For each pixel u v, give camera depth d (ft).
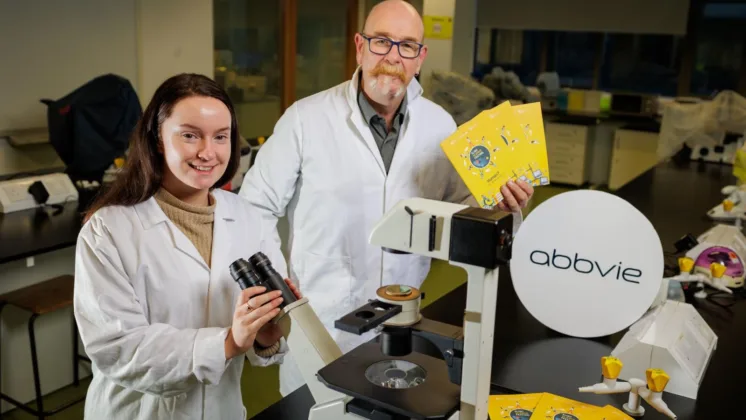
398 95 6.43
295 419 4.54
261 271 4.02
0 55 11.56
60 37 12.41
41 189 10.30
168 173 4.53
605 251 5.67
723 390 5.03
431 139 7.07
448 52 16.66
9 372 9.51
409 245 3.20
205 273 4.67
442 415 3.03
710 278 7.17
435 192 7.20
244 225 5.02
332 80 20.77
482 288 3.03
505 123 5.75
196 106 4.17
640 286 5.60
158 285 4.45
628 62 25.90
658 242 5.49
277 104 18.84
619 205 5.57
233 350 4.09
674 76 25.05
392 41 6.16
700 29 23.90
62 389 10.24
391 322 3.35
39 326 9.75
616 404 4.80
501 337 5.91
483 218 2.99
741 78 23.77
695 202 11.62
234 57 17.35
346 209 6.81
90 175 10.85
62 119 10.48
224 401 4.88
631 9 24.03
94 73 13.12
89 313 4.23
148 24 13.80
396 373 3.41
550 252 5.86
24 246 8.54
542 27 25.64
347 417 3.43
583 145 23.43
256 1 17.60
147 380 4.21
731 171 14.53
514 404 4.58
